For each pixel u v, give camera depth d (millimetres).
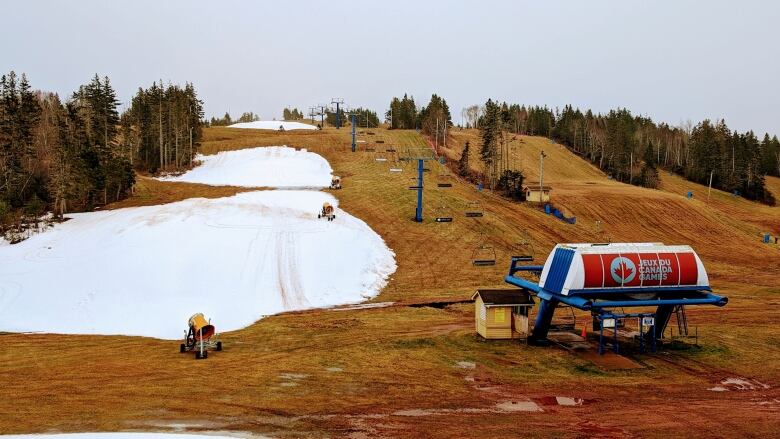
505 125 109250
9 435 16828
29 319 36531
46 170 74938
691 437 18094
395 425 18594
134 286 42219
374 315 37844
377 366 25891
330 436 17469
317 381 23406
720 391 23312
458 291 45656
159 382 22859
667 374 25656
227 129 135125
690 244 76750
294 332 32938
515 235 65250
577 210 84750
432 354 28172
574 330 33719
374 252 54062
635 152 155375
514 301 31391
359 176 89312
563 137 175375
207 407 19922
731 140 152750
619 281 28938
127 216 59219
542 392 22812
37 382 22750
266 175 90750
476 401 21438
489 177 96875
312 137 120562
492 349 29375
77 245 51344
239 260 48312
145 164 98750
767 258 70625
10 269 45969
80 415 18844
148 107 103188
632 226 81562
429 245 58500
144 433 17125
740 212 115938
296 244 52688
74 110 71062
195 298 41188
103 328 35375
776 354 28922
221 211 61156
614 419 19672
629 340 31469
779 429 18875
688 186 137000
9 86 70000
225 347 29484
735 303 42594
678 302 29016
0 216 59938
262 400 20828
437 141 126438
